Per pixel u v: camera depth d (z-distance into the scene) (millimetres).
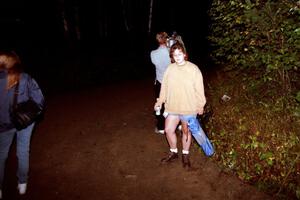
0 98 4477
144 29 23312
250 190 4910
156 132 7090
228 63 7430
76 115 8578
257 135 5609
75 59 15602
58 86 12352
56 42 18000
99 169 5871
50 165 6086
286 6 5309
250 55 5895
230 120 6410
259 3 5625
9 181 5613
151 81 12461
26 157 5039
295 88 6098
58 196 5195
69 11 19438
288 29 5230
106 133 7289
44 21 18828
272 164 5113
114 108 8992
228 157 5637
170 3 23578
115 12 22922
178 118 5379
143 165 5883
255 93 6473
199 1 22453
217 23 6668
